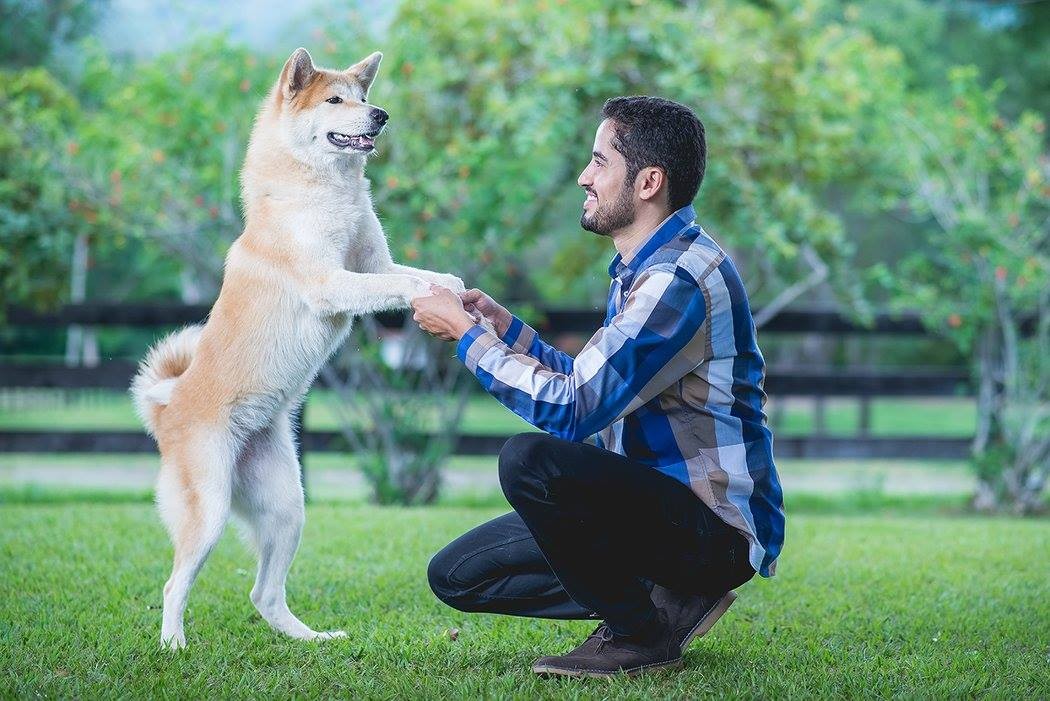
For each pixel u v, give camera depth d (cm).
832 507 748
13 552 443
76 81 1306
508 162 665
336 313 337
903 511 732
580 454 256
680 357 257
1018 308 745
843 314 776
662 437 265
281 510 338
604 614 273
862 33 841
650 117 267
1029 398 732
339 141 346
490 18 677
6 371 740
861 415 1018
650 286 258
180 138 681
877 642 326
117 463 1003
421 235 659
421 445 698
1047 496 777
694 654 307
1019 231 743
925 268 767
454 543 294
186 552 321
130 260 1455
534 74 677
